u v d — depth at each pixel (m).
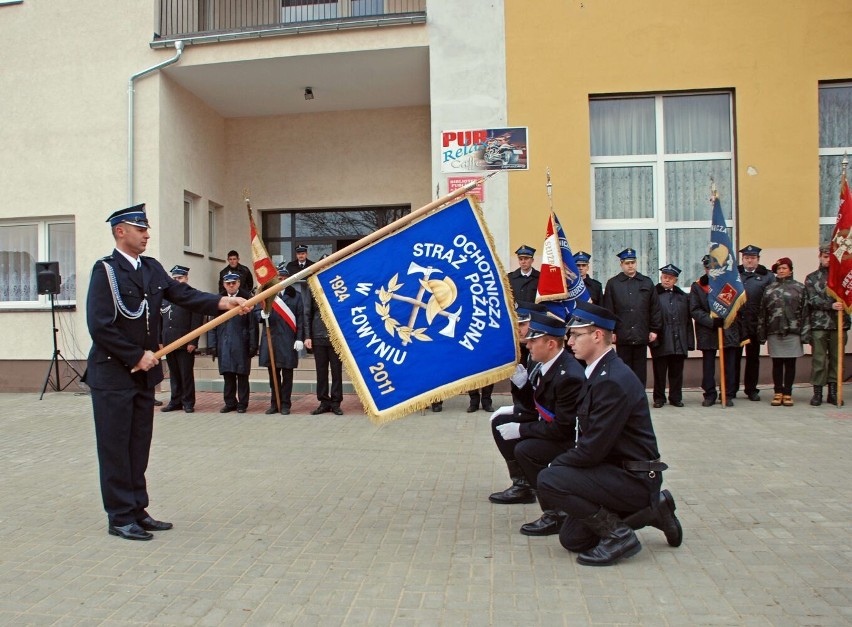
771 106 9.77
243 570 3.90
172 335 9.07
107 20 10.98
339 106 12.48
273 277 8.43
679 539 4.11
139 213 4.58
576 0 9.89
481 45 10.00
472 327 4.54
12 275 11.52
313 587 3.66
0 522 4.80
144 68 10.85
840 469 5.80
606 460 3.98
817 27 9.70
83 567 3.97
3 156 11.28
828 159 10.02
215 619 3.30
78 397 10.55
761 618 3.22
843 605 3.35
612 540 3.90
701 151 10.12
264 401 10.04
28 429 8.14
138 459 4.61
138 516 4.58
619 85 9.89
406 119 12.53
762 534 4.36
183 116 11.52
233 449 6.94
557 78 9.93
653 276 10.17
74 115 11.07
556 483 3.90
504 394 9.93
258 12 12.30
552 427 4.58
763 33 9.75
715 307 8.54
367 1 12.09
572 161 9.91
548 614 3.29
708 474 5.71
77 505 5.21
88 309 4.43
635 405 3.88
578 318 4.02
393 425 8.00
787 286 8.61
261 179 12.92
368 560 4.03
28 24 11.22
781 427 7.43
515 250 9.92
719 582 3.64
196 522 4.76
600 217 10.22
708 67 9.82
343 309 4.57
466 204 4.62
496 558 4.04
